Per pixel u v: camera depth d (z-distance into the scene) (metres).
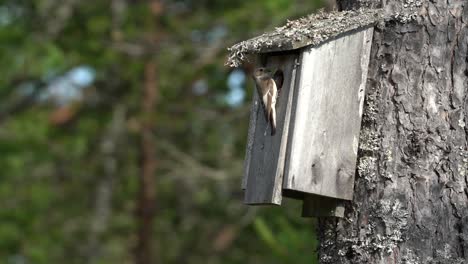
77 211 18.64
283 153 6.81
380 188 6.57
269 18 14.77
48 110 18.44
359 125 6.79
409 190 6.49
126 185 18.12
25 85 18.06
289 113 6.82
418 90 6.60
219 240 16.61
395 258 6.43
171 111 17.58
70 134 18.42
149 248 16.98
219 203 16.89
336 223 6.78
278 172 6.80
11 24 17.41
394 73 6.67
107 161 18.00
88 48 17.39
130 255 17.92
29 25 17.66
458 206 6.45
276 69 7.04
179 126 17.34
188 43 16.70
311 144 6.75
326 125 6.78
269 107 6.91
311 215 6.92
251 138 7.28
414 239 6.43
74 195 18.78
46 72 16.83
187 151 17.11
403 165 6.54
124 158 18.14
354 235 6.62
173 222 17.61
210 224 17.28
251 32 15.09
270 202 6.82
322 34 6.70
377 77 6.75
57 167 18.30
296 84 6.80
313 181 6.72
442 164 6.49
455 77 6.59
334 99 6.80
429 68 6.61
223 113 16.92
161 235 17.64
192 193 17.38
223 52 16.14
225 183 15.93
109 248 18.19
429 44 6.64
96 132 18.47
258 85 7.02
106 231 18.25
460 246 6.42
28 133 17.33
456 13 6.65
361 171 6.69
